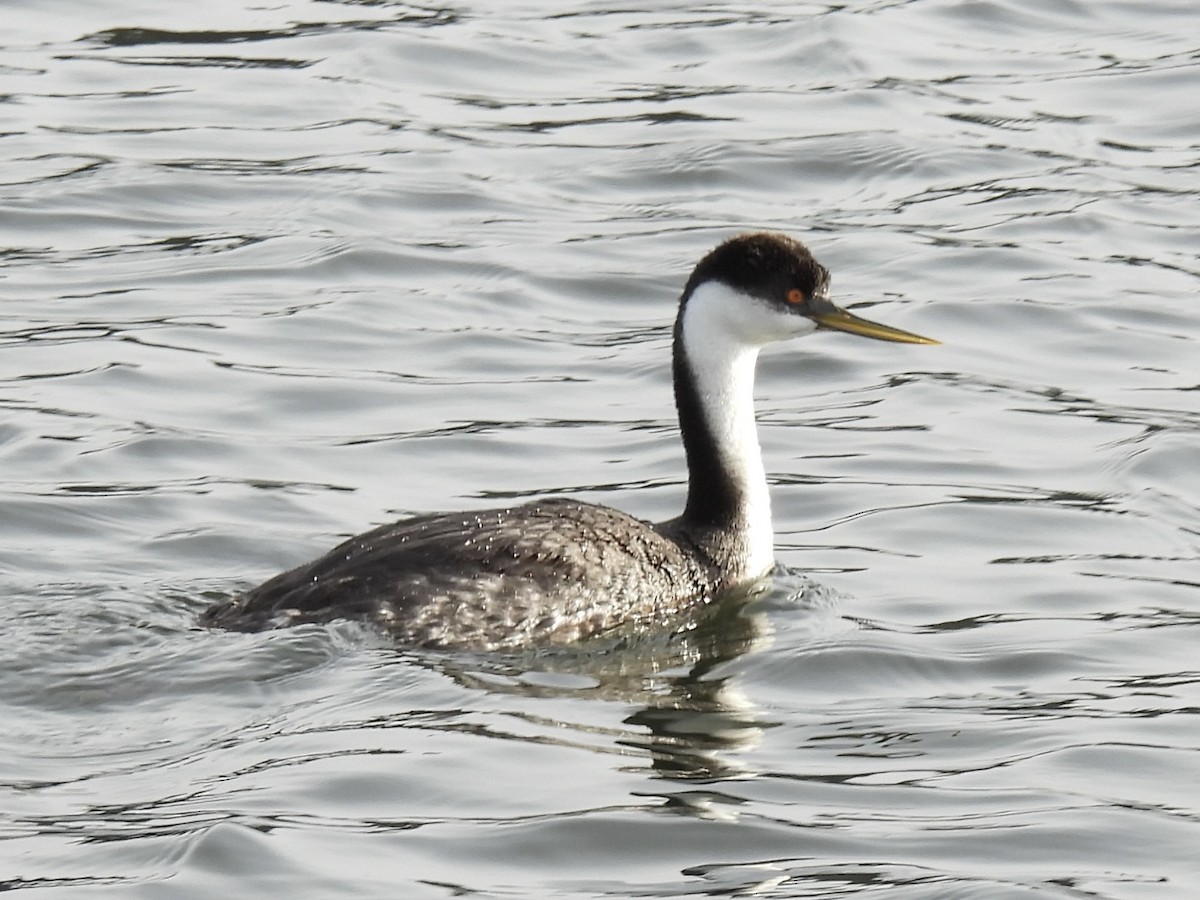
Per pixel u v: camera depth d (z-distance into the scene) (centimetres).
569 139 2412
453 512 1391
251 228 2183
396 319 1989
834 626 1388
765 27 2736
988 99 2528
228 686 1225
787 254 1417
